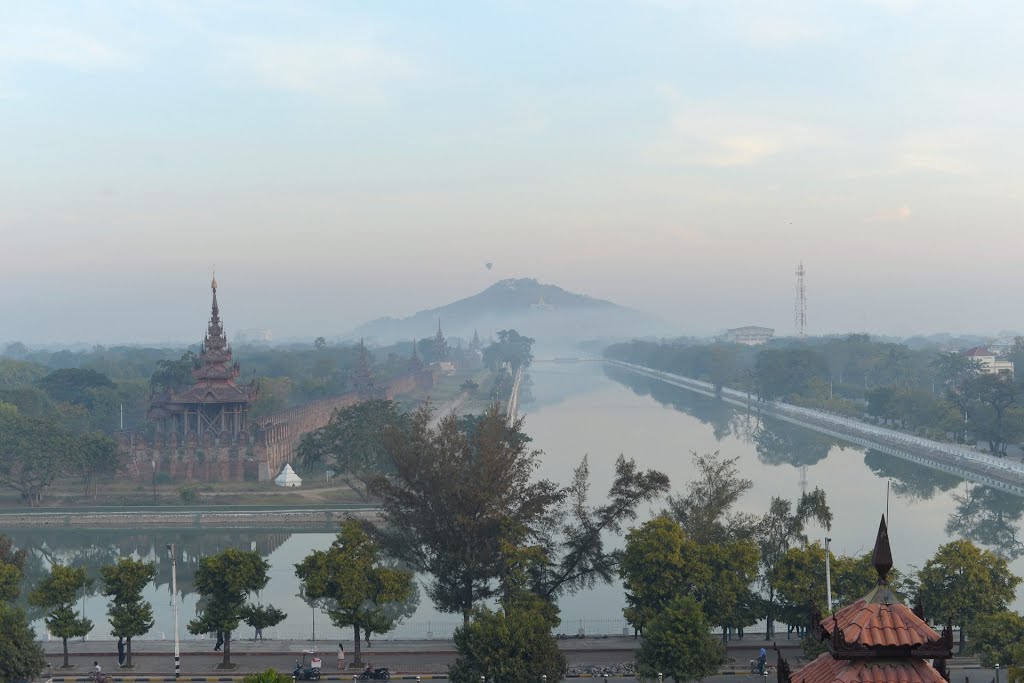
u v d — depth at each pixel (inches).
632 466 4660.4
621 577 4372.5
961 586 4033.0
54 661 4207.7
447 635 4862.2
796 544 4591.5
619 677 3914.9
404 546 4611.2
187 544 7332.7
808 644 3831.2
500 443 4608.8
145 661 4215.1
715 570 4249.5
